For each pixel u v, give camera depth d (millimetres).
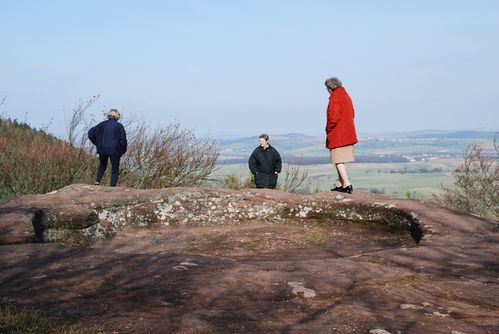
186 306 4055
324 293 4383
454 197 16609
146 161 13867
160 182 13828
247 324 3684
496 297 4348
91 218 7445
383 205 8055
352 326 3666
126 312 3896
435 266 5246
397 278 4777
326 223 8398
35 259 5211
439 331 3600
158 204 8570
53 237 7012
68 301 4133
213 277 4672
